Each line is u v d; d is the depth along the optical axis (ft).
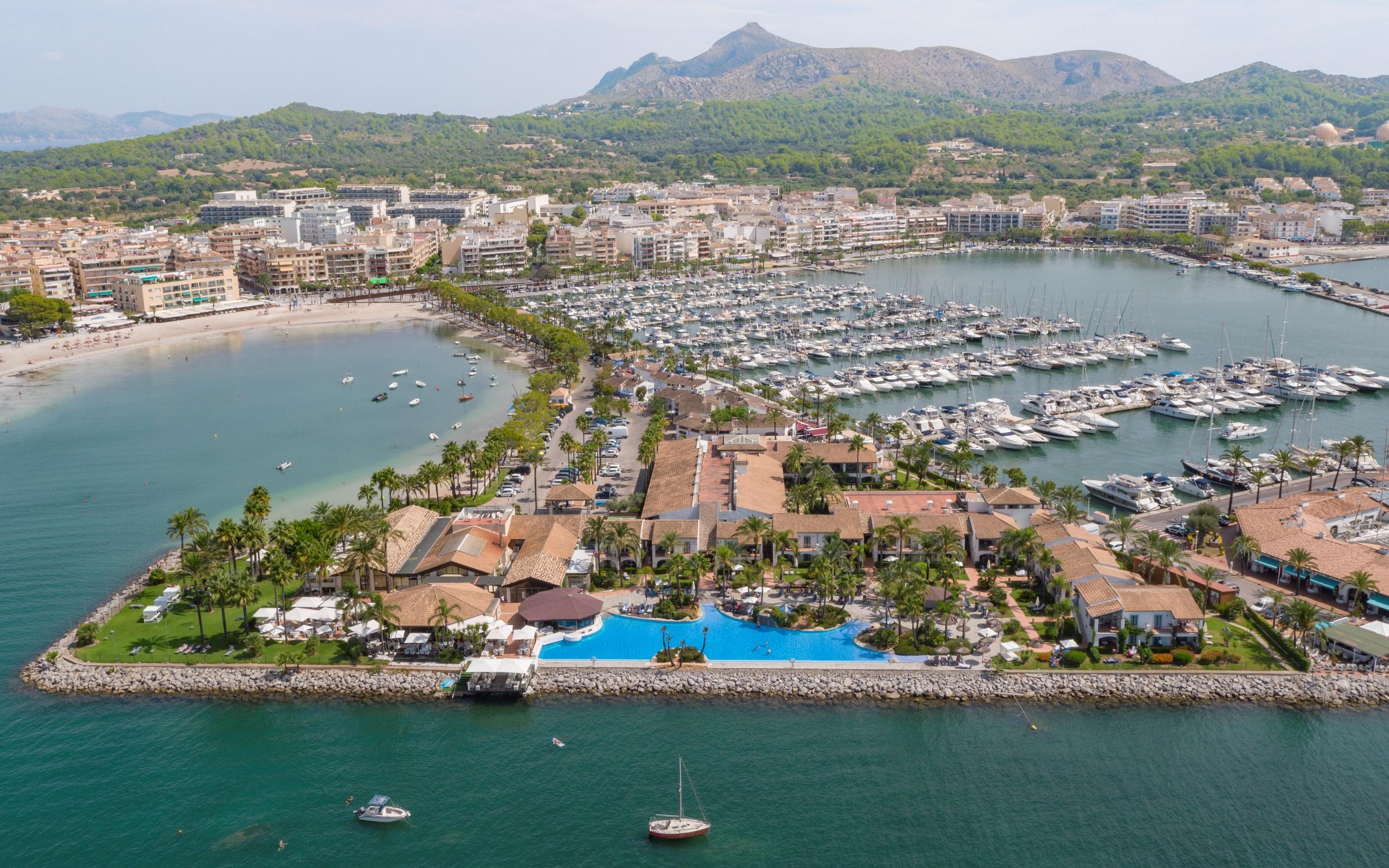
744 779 493.77
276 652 596.70
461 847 452.35
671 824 458.50
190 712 548.72
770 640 602.44
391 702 555.28
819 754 510.58
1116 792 485.97
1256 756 508.12
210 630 624.59
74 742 524.52
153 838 460.55
